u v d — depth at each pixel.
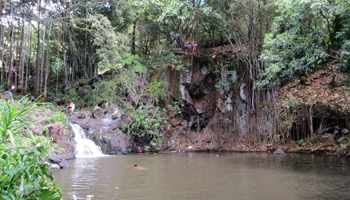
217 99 21.31
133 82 19.92
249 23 20.31
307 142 18.69
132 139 18.03
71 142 14.44
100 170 9.93
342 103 17.09
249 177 9.03
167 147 19.34
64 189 6.91
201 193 6.82
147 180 8.33
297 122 19.36
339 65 10.12
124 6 20.47
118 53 21.62
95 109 18.02
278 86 19.83
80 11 21.03
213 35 24.59
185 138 20.36
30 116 12.20
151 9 21.00
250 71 19.92
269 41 12.71
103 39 19.64
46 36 22.66
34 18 16.12
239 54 21.83
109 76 21.38
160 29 24.59
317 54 10.16
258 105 20.31
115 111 18.25
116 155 15.70
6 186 2.36
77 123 16.41
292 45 11.40
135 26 25.44
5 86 20.08
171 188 7.34
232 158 14.75
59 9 19.80
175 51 22.44
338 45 10.80
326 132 19.06
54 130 12.91
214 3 19.58
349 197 6.49
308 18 10.62
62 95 20.56
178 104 20.59
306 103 18.05
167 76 20.75
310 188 7.47
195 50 22.02
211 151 19.64
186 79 20.78
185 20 23.59
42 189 2.56
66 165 10.33
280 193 6.91
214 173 9.76
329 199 6.33
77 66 23.47
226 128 20.81
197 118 21.08
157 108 19.36
